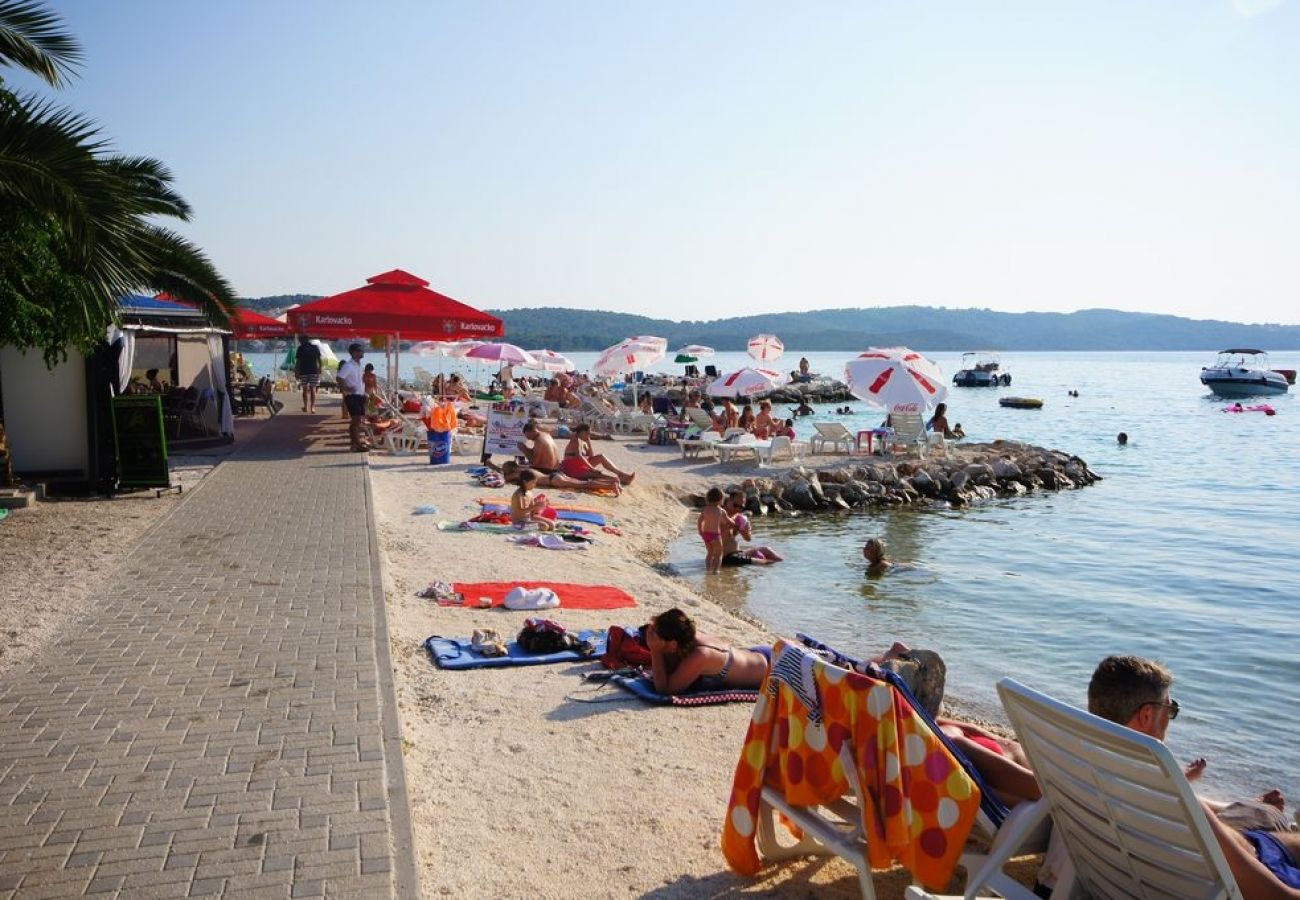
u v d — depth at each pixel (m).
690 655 7.11
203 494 14.22
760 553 14.62
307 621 7.96
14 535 11.17
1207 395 66.94
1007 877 3.97
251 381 35.41
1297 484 23.91
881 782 4.05
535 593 9.58
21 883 4.09
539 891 4.44
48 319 11.55
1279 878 3.64
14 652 7.10
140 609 8.23
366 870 4.23
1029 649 10.53
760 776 4.55
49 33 11.63
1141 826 3.42
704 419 26.72
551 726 6.50
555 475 18.25
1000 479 22.56
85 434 14.17
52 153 10.48
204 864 4.26
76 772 5.16
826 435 25.16
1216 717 8.65
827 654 4.66
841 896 4.52
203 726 5.79
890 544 16.19
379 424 20.95
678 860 4.79
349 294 21.23
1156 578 13.84
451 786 5.51
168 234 19.09
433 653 7.86
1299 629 11.35
